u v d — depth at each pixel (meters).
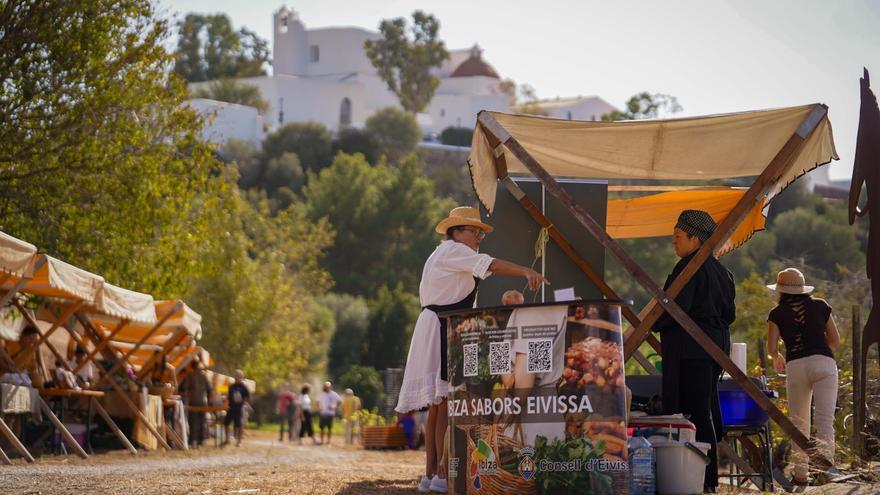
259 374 38.75
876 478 6.77
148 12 18.30
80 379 15.05
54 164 17.25
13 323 16.02
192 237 19.62
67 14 17.28
